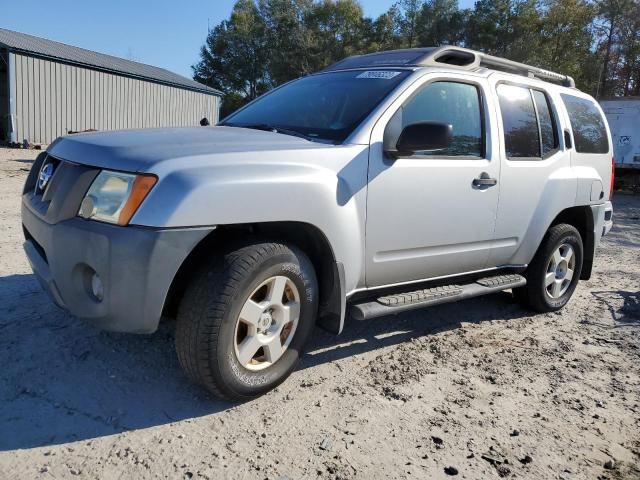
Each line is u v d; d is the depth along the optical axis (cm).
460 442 295
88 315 288
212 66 6638
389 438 293
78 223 284
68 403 303
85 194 289
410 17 5584
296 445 281
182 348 294
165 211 270
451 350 419
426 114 389
